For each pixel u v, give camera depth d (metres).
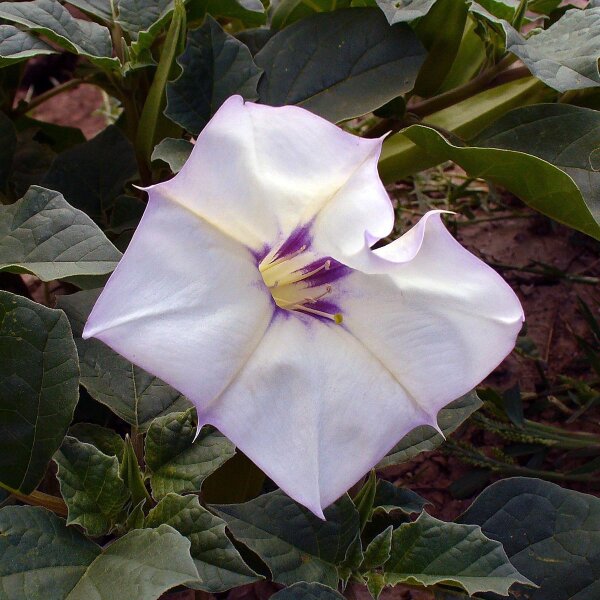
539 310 0.46
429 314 0.23
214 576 0.22
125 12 0.34
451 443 0.38
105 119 0.66
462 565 0.24
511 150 0.33
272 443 0.21
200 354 0.20
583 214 0.31
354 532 0.25
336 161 0.22
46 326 0.23
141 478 0.24
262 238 0.22
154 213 0.20
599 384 0.42
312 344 0.22
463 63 0.40
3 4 0.32
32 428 0.23
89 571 0.21
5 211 0.26
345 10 0.35
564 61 0.31
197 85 0.31
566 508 0.28
